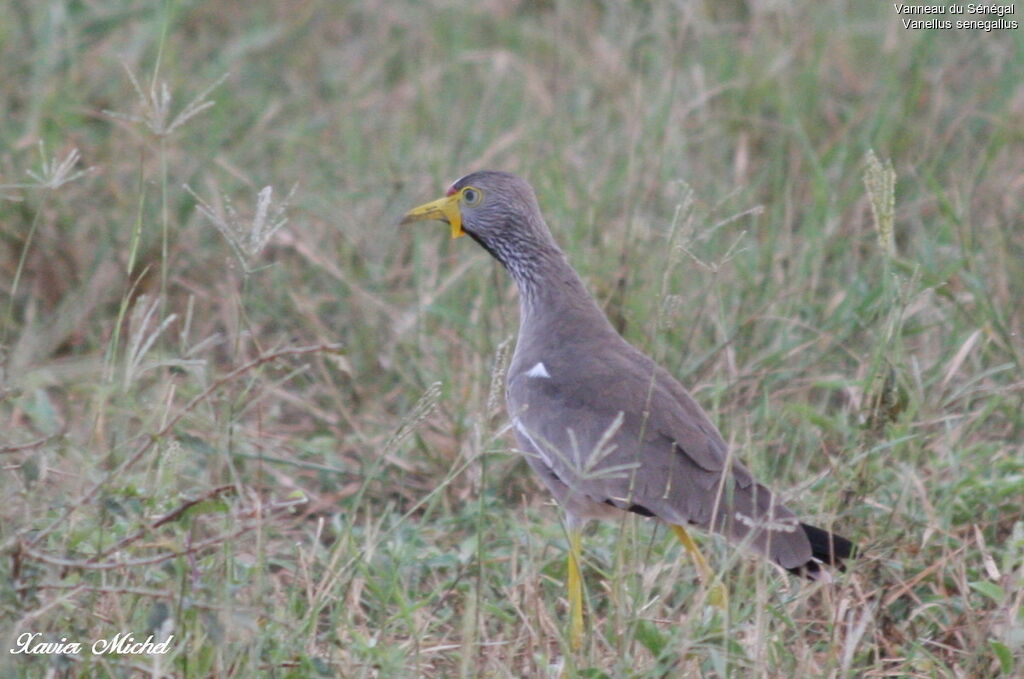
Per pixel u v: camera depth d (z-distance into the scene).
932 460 10.89
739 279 13.24
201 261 13.88
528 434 9.94
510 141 15.44
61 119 14.88
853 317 12.45
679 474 9.32
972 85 16.00
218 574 8.23
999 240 13.35
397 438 9.08
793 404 11.52
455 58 17.69
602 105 16.39
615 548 10.10
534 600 9.15
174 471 8.33
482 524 8.78
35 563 7.81
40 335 12.54
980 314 12.33
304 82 17.75
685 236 10.01
